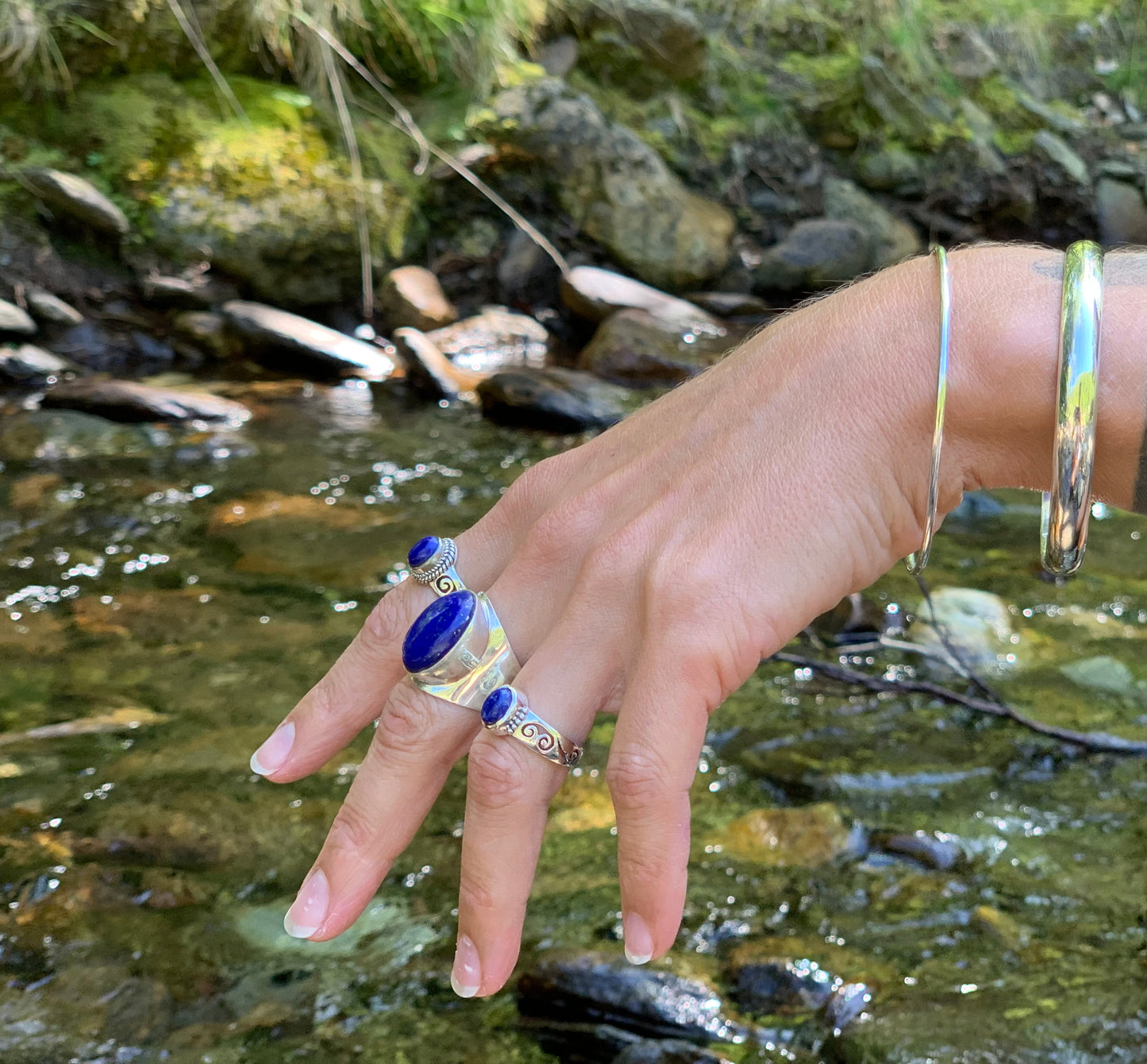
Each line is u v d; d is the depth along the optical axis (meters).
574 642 0.79
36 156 4.12
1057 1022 1.24
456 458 3.29
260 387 3.85
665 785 0.74
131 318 4.09
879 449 0.76
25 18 4.02
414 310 4.45
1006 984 1.30
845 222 5.30
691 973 1.31
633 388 4.01
